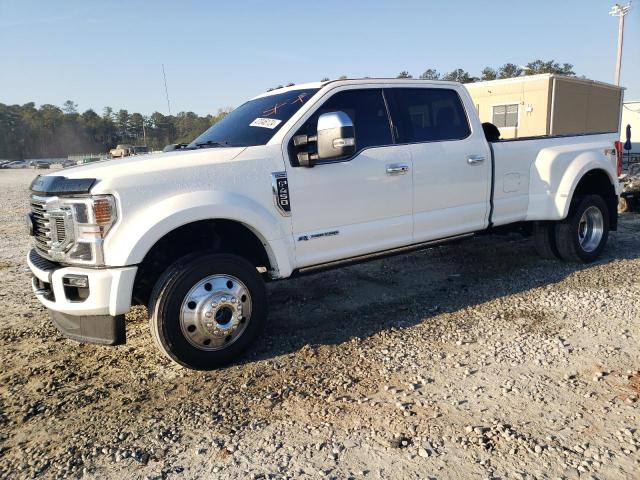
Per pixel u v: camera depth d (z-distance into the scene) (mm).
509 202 5977
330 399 3512
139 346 4637
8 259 8484
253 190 4184
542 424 3137
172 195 3857
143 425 3309
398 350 4273
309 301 5688
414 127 5230
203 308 3904
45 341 4809
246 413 3396
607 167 6680
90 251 3689
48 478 2826
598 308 5051
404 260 7324
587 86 19156
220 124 5238
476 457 2842
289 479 2729
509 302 5336
